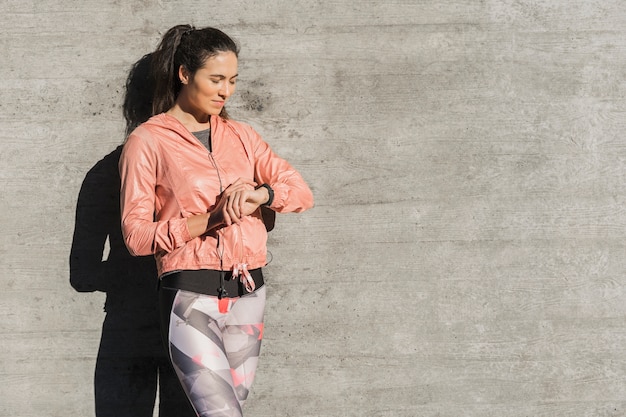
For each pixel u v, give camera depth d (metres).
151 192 2.57
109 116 3.05
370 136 3.12
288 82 3.10
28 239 3.05
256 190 2.49
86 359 3.09
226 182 2.57
